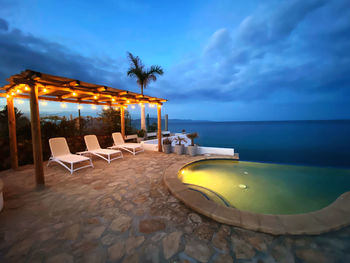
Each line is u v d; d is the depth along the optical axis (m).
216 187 4.02
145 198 3.06
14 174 4.45
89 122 8.51
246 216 2.32
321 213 2.36
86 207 2.72
